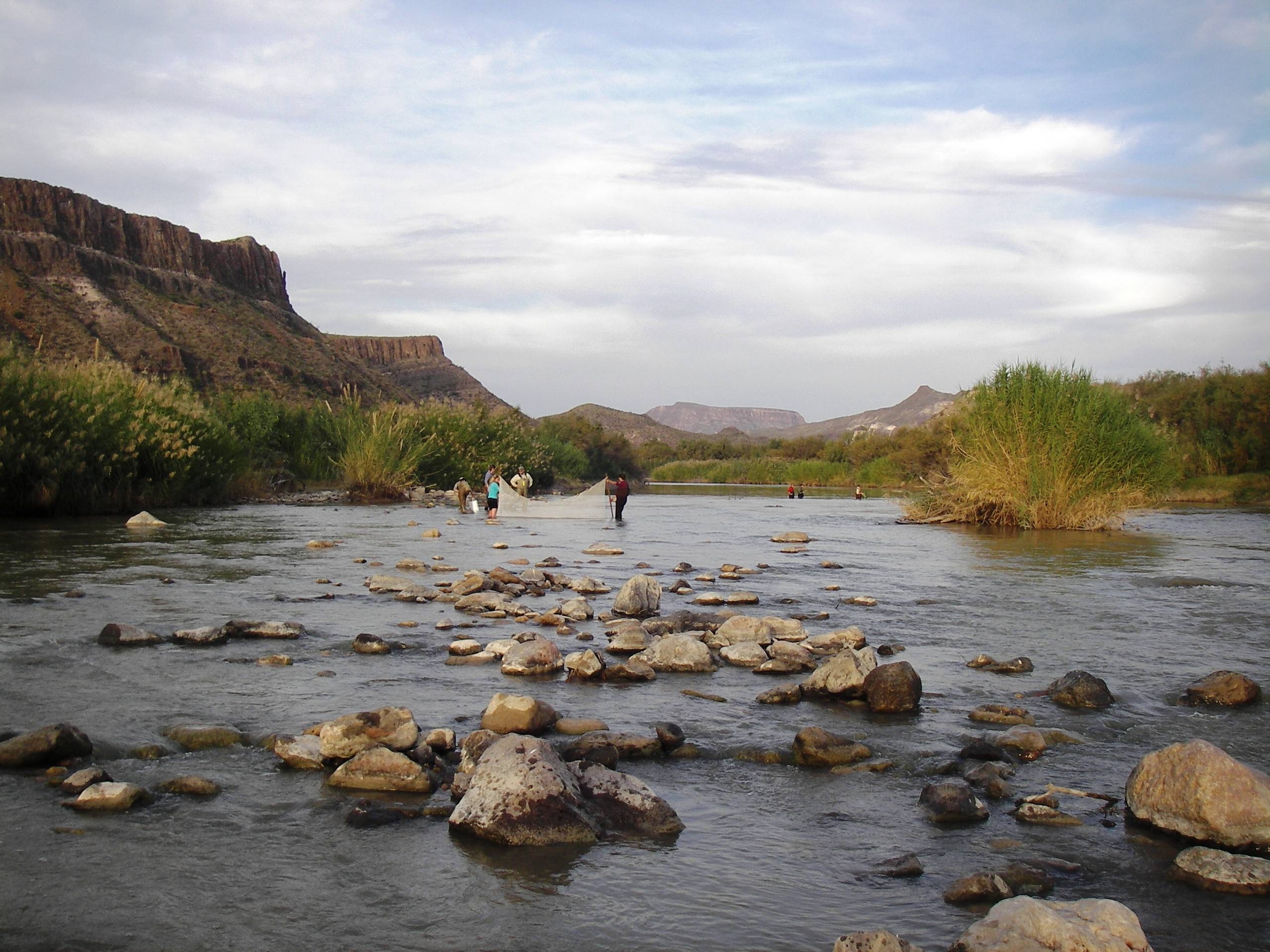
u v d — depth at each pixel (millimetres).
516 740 4516
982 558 17344
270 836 4035
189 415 29469
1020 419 26672
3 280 80000
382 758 4727
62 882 3529
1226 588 12992
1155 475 26250
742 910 3459
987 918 3184
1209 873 3748
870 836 4203
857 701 6625
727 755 5359
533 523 26266
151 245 106875
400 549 16969
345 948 3115
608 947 3168
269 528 21125
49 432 22703
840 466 87688
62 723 4977
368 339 170375
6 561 13469
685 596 11516
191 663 7172
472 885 3627
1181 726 6066
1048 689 6938
